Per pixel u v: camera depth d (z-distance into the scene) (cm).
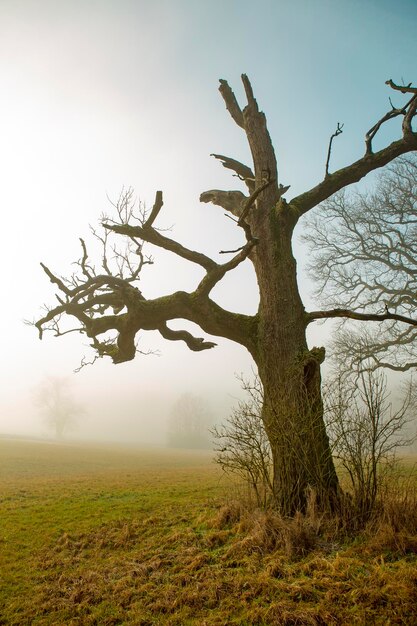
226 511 702
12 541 748
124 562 600
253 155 907
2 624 470
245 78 927
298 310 776
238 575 494
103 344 994
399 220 1788
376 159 909
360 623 374
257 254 830
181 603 461
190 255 820
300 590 436
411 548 494
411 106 879
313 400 640
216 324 803
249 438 658
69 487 1510
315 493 605
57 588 548
